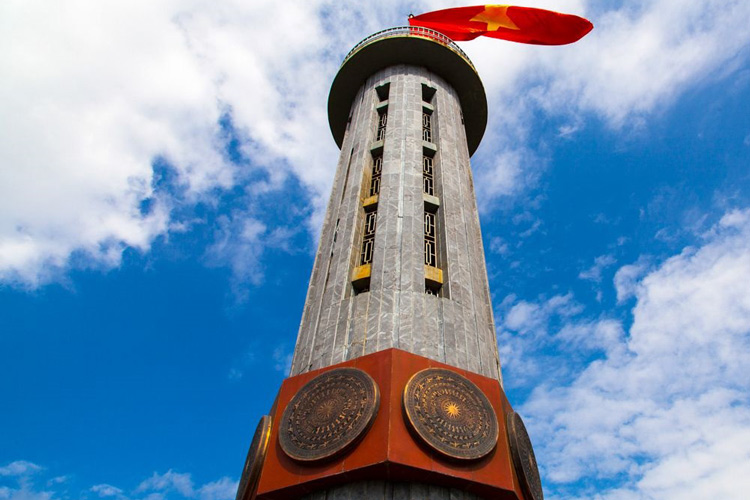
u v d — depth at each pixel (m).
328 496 15.21
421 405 16.14
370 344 18.97
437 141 30.12
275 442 16.64
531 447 18.08
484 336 21.31
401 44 34.53
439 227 24.86
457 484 15.27
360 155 28.89
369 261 23.41
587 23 33.59
